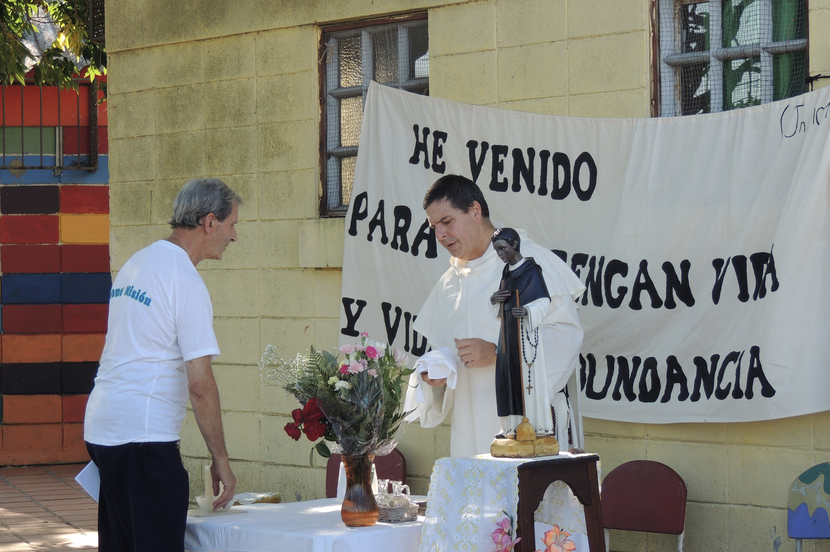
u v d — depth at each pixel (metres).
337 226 5.96
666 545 4.97
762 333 4.43
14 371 8.82
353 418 3.26
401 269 5.61
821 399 4.30
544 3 5.36
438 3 5.70
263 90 6.37
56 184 8.87
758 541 4.66
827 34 4.61
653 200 4.83
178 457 3.32
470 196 3.86
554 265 3.66
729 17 4.95
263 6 6.34
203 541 3.42
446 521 3.31
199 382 3.30
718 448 4.78
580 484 3.37
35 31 8.95
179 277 3.32
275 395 6.29
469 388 3.88
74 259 8.90
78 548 5.71
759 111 4.55
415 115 5.62
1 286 8.83
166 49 6.78
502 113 5.33
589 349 4.99
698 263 4.70
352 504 3.33
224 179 6.53
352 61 6.15
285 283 6.26
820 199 4.30
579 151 5.09
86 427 3.35
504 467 3.21
